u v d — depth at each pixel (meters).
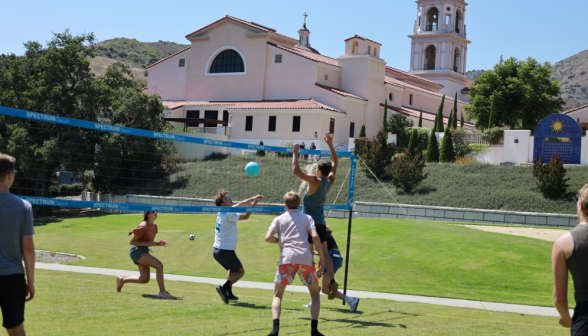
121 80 39.56
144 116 38.34
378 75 52.12
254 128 48.53
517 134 32.88
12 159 4.55
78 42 36.97
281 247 6.21
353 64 51.25
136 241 8.82
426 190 29.39
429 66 82.31
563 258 3.83
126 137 35.03
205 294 9.62
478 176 30.11
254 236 20.39
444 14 79.81
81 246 18.95
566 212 23.77
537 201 25.38
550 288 11.82
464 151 35.22
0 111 6.41
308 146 45.84
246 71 53.31
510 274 12.86
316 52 67.62
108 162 34.19
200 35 56.31
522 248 14.80
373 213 27.83
